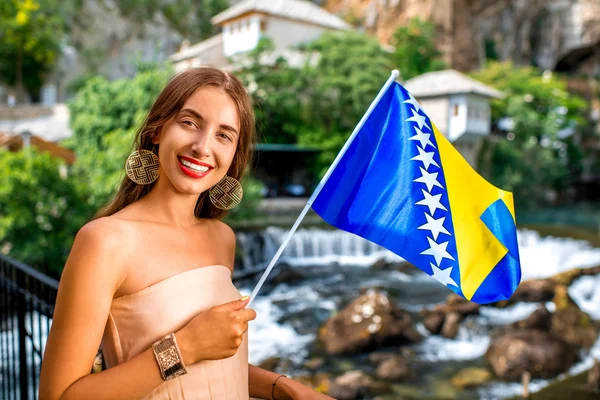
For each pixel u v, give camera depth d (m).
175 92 1.45
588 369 10.21
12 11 41.47
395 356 10.46
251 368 1.79
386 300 11.89
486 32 56.59
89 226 1.32
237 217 20.86
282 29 37.31
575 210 38.12
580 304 14.31
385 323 11.27
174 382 1.32
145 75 25.95
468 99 33.16
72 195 15.34
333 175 2.01
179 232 1.48
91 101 25.86
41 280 3.37
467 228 2.18
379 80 31.47
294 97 31.39
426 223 2.12
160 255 1.38
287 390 1.73
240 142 1.65
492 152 37.47
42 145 22.69
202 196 1.73
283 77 31.19
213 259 1.53
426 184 2.14
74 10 47.62
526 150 39.34
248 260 19.31
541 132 40.84
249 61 32.22
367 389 9.23
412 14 50.12
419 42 45.41
